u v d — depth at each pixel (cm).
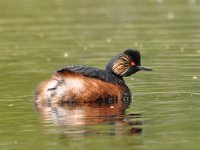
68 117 1441
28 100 1623
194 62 2106
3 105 1574
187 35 2712
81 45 2556
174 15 3356
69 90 1563
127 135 1284
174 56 2233
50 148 1212
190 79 1834
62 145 1227
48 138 1279
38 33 2897
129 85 1783
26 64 2189
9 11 3691
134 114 1453
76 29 2986
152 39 2642
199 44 2477
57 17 3397
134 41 2606
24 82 1861
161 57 2227
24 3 4044
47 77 1933
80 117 1438
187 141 1230
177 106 1512
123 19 3272
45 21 3259
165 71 1973
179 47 2427
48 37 2789
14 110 1523
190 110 1468
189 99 1583
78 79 1568
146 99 1605
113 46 2500
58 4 3978
